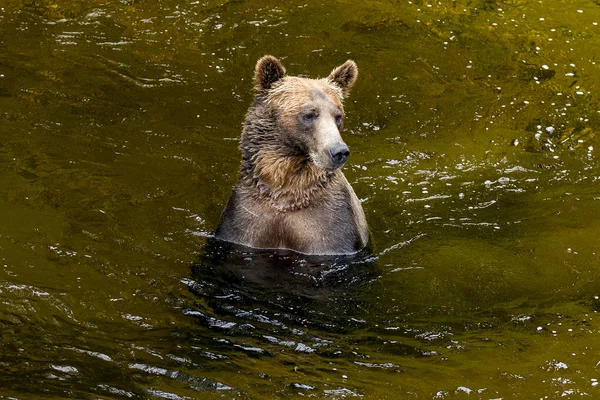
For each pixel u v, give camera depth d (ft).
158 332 32.63
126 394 28.40
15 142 46.98
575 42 63.46
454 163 50.57
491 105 56.39
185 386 29.25
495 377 31.14
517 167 50.39
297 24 63.41
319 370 31.07
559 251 41.57
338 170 40.81
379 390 29.96
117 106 52.21
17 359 29.68
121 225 40.55
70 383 28.66
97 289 34.96
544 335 34.30
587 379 31.17
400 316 35.58
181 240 40.06
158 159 47.37
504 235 43.32
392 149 51.52
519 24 65.36
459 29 64.44
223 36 61.11
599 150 52.21
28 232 38.68
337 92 40.83
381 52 61.00
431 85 58.08
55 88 53.31
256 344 32.60
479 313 36.04
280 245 40.06
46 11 62.13
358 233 40.75
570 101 57.11
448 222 44.60
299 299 36.50
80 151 47.09
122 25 61.41
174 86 55.01
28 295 33.73
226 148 49.37
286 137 38.50
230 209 40.42
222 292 36.27
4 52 56.65
